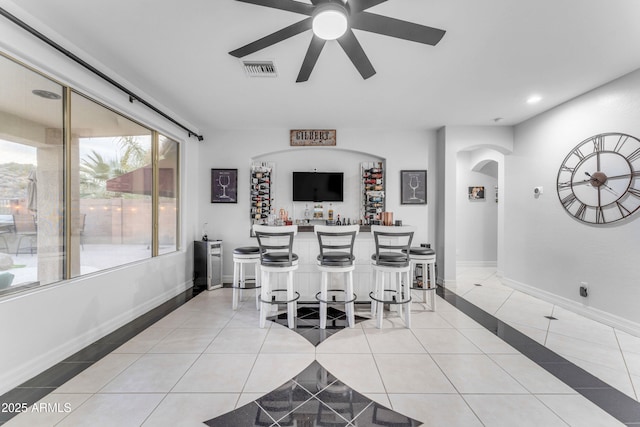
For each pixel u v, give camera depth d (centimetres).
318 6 149
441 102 348
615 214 284
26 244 207
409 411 164
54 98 227
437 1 181
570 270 333
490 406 168
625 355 229
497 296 390
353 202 496
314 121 429
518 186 419
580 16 192
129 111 301
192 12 191
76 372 202
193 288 429
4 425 151
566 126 340
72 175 243
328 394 179
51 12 192
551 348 240
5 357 182
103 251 279
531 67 263
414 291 420
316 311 329
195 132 454
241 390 183
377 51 237
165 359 220
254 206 474
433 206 473
